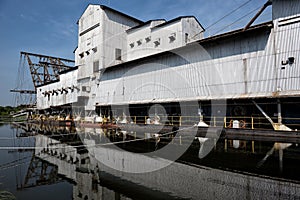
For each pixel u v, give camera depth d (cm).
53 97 4425
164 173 805
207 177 740
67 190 680
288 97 1457
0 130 2852
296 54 1500
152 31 2948
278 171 758
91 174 834
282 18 1577
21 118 5800
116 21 3344
